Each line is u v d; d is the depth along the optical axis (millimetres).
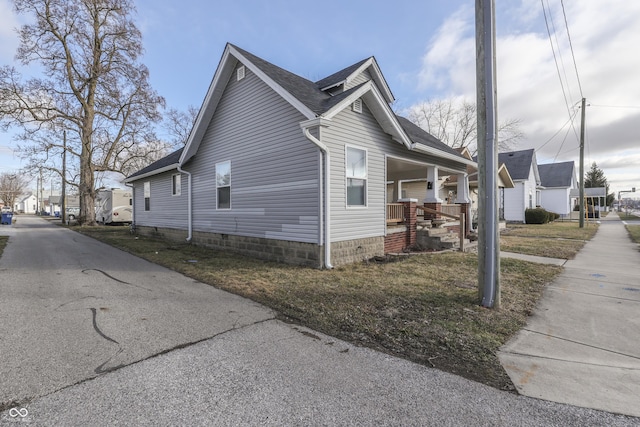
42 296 4902
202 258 8297
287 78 8172
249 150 8570
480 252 4438
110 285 5602
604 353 3113
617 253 9109
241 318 4012
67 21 19219
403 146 9125
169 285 5609
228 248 9461
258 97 8219
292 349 3168
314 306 4406
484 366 2857
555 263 7578
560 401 2340
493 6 4211
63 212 29375
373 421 2098
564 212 32906
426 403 2301
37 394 2344
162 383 2527
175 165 11227
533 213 22969
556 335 3521
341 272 6461
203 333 3535
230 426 2037
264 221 8164
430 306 4387
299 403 2289
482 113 4305
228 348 3174
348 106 7391
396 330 3611
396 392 2438
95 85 20906
